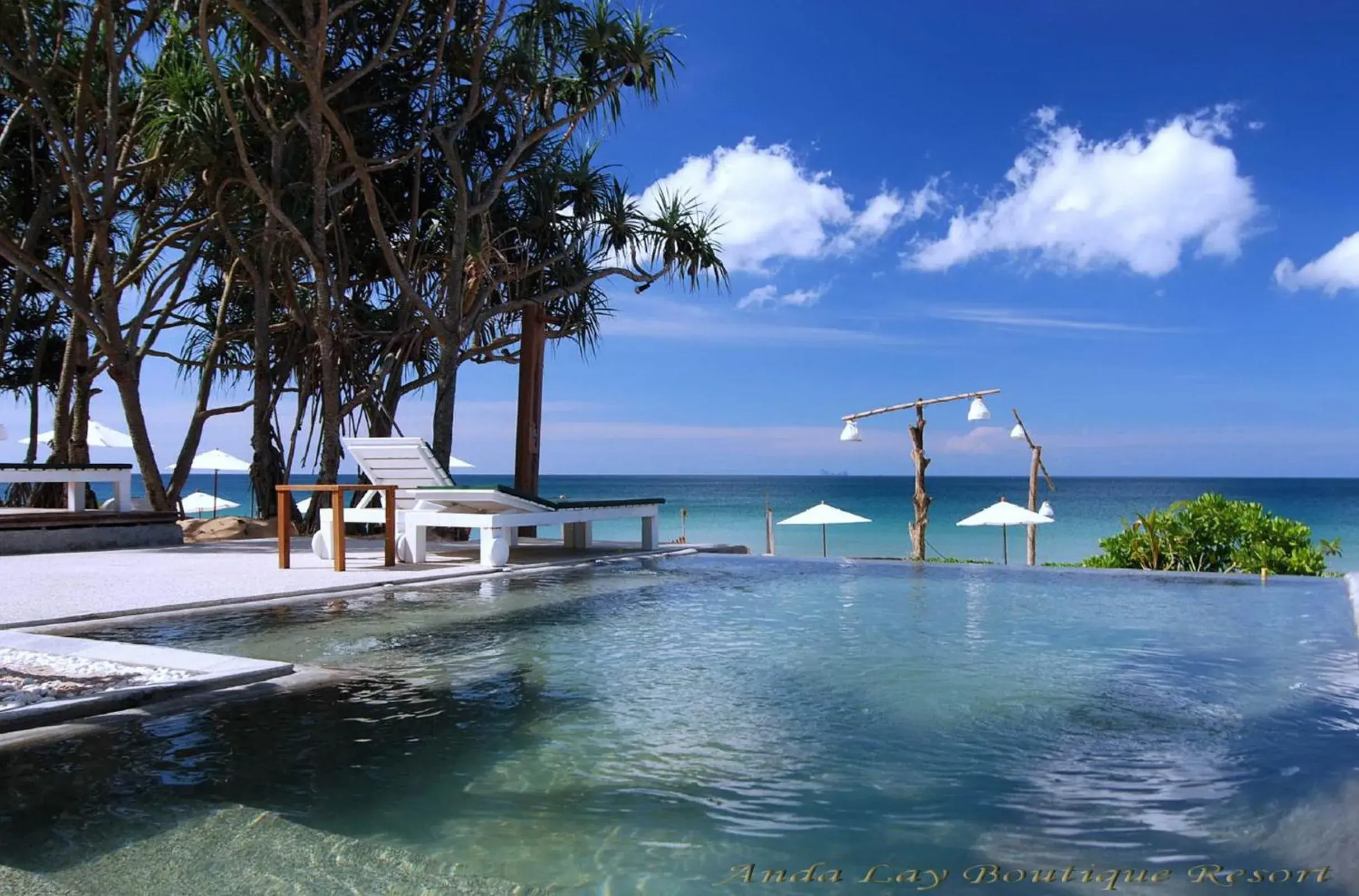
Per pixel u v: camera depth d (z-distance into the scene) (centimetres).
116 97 1040
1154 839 188
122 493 1020
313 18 967
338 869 174
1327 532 3912
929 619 488
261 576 681
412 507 830
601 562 820
